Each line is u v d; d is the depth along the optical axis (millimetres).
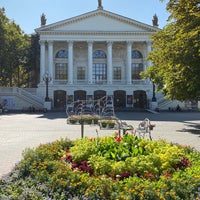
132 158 7707
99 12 73625
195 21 17281
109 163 7512
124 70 78000
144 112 60375
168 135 21609
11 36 72312
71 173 7039
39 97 69688
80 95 72750
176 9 18328
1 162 12117
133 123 32250
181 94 25109
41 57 73438
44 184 6645
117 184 6117
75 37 73688
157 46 28625
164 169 7469
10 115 50844
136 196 5602
